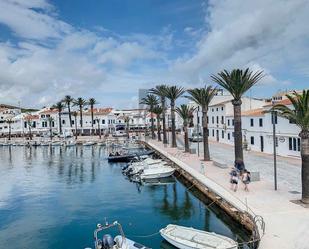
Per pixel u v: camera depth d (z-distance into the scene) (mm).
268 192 28141
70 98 143750
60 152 86875
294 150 48094
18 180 47812
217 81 39938
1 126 157250
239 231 23344
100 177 49000
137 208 31375
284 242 17594
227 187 30594
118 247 19250
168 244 21625
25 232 25641
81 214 30000
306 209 23031
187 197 35094
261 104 79875
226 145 73562
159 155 64438
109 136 127438
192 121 110250
